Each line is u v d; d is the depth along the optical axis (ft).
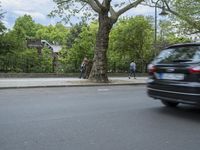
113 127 22.59
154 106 31.89
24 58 90.27
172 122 24.44
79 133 20.80
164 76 27.81
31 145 18.06
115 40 107.04
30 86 55.01
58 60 98.17
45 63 93.30
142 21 107.04
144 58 109.09
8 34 100.48
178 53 28.02
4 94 42.70
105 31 67.10
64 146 17.94
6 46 95.55
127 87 57.72
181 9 92.94
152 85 28.84
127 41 106.63
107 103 33.83
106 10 66.23
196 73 25.21
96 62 67.10
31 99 36.81
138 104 33.19
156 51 105.19
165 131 21.68
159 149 17.72
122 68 104.53
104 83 64.28
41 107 30.66
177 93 26.32
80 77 83.92
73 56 97.60
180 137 20.24
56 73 90.27
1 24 102.17
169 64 27.61
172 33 106.83
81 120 24.73
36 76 86.94
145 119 25.44
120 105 32.45
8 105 31.81
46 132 20.93
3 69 87.25
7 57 88.07
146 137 20.10
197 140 19.61
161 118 25.86
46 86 56.49
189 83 25.53
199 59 25.80
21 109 29.37
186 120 25.22
